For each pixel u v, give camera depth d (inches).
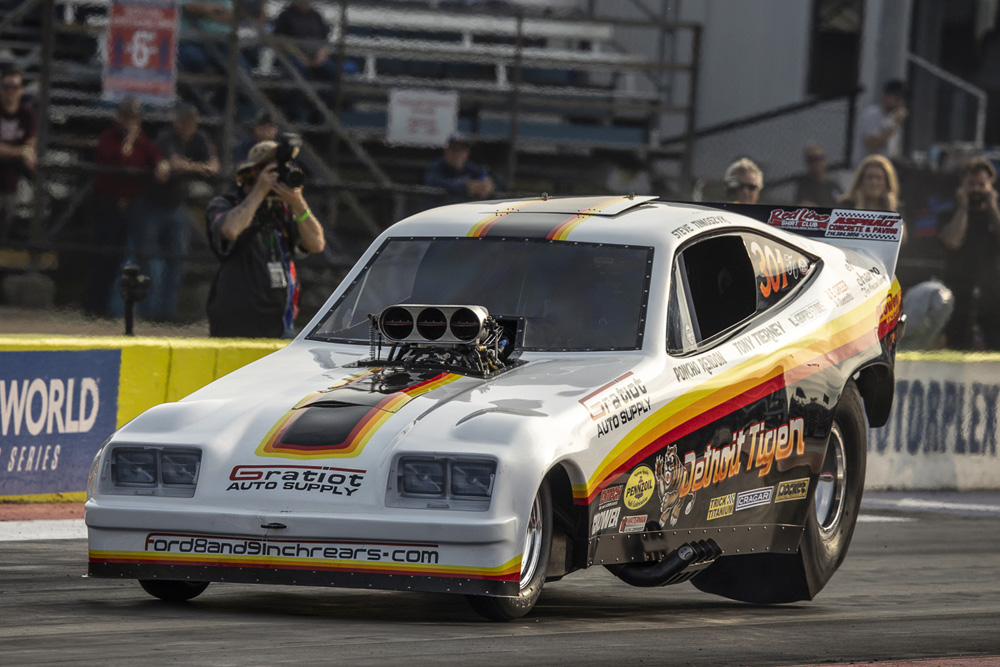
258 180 1151.6
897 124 2207.2
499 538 591.8
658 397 682.2
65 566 812.0
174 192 1909.4
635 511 666.8
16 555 855.1
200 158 1963.6
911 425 1501.0
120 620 626.5
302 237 1186.6
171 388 1170.6
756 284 789.9
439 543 594.6
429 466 601.9
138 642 569.3
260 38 2127.2
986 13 2854.3
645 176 2368.4
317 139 2220.7
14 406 1090.7
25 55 2313.0
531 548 625.9
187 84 2159.2
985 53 2866.6
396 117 2089.1
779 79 2615.7
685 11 2652.6
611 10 2561.5
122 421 1151.0
